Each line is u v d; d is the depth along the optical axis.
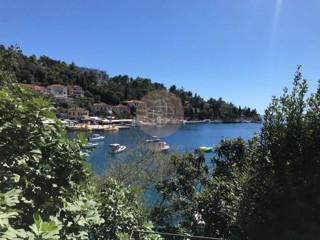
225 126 108.94
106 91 130.50
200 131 85.44
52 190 3.23
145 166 14.22
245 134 74.38
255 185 4.99
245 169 5.71
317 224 4.27
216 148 9.98
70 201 3.35
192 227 9.18
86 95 130.25
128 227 4.72
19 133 3.05
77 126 86.62
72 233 3.01
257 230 4.76
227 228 7.40
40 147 3.31
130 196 5.44
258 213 4.83
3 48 16.73
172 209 10.16
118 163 14.15
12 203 2.36
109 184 5.45
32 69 125.50
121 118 97.69
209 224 7.99
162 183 11.02
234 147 9.61
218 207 7.86
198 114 111.88
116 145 33.47
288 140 4.89
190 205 9.99
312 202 4.41
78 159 3.46
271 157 4.96
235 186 5.98
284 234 4.54
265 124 5.19
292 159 4.81
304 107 4.95
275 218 4.64
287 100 5.05
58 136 3.42
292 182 4.55
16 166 3.08
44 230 2.26
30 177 3.17
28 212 2.96
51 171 3.33
